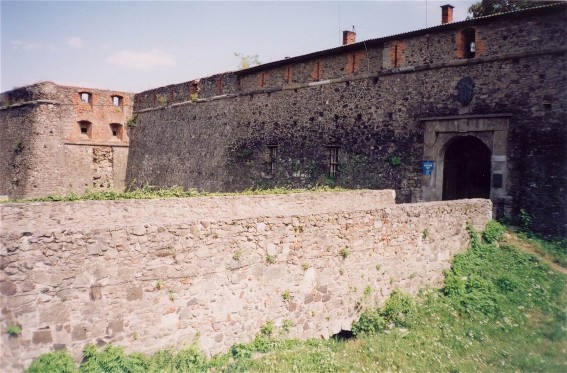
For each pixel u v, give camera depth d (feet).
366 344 26.09
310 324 26.23
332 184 62.85
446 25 50.16
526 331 28.32
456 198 56.49
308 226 26.16
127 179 111.86
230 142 81.92
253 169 77.00
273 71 74.02
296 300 25.62
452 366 24.31
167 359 20.67
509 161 45.44
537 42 43.96
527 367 24.36
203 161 88.22
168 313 21.12
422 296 32.09
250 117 78.07
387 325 28.43
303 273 25.93
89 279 19.21
